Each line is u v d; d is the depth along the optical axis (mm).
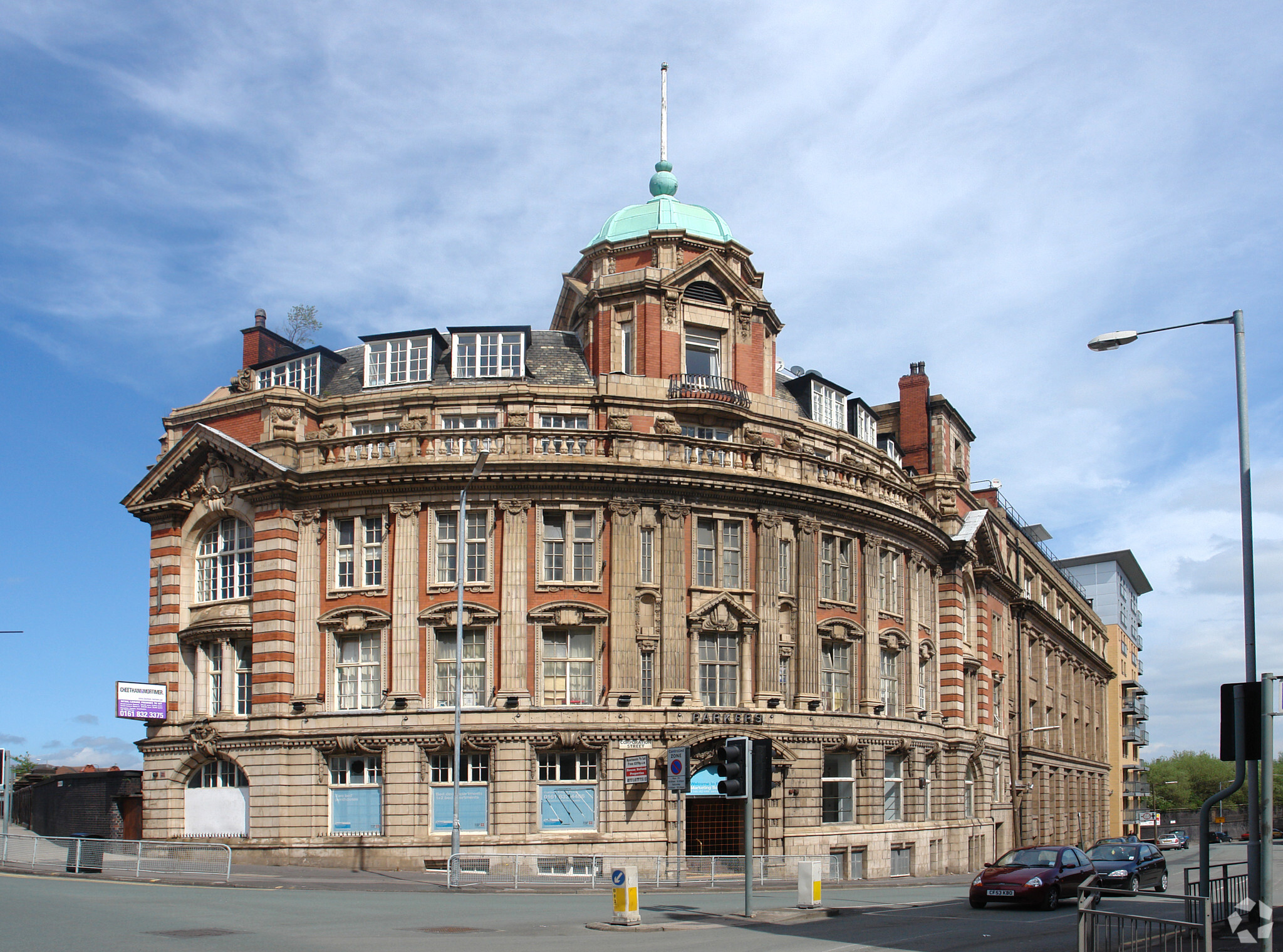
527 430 43719
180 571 46969
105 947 17562
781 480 45875
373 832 41938
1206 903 14766
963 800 56219
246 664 45156
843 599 48594
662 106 54781
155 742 45594
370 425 46812
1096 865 34656
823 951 18594
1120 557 126625
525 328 48062
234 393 50688
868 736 47656
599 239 52375
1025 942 20516
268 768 42688
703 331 48594
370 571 43875
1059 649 84375
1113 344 21859
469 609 42562
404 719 41844
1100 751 101750
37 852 39688
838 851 45594
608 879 36812
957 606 57625
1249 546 19641
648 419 45844
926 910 28031
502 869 40062
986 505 64875
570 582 43094
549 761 41906
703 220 52188
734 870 42438
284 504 44406
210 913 23297
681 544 44344
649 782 41781
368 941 19047
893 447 59344
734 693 44844
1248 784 15180
